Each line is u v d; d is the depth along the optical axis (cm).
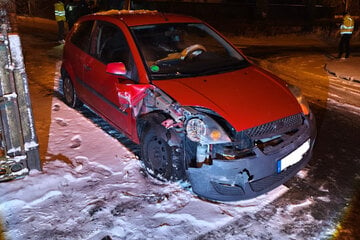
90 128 498
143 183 361
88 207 323
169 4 2361
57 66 884
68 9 1363
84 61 494
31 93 663
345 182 375
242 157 302
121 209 321
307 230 298
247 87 366
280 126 327
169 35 436
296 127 345
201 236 289
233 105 330
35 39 1334
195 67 399
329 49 1446
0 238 284
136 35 416
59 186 355
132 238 285
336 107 638
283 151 320
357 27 2136
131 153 424
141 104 376
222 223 304
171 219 308
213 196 313
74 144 447
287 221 309
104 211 318
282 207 329
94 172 381
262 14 2464
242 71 407
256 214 318
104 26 466
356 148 459
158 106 349
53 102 611
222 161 300
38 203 329
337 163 417
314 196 347
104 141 456
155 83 364
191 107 329
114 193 344
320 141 481
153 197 338
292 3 2991
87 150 431
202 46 435
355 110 622
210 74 390
